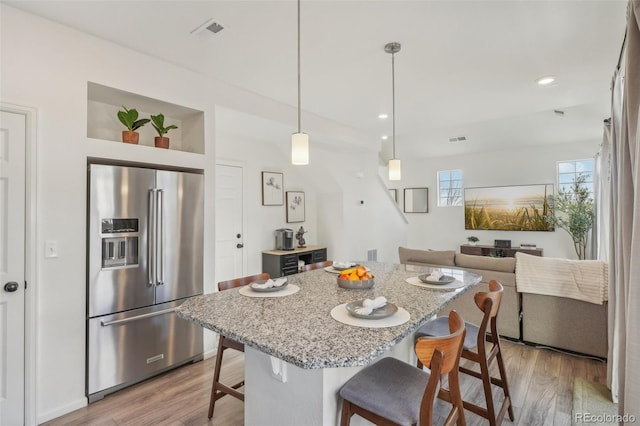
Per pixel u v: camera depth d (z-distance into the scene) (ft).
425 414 3.75
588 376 8.70
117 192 8.09
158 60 9.02
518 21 7.25
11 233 6.68
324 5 6.72
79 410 7.38
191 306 5.49
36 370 6.90
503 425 6.77
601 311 9.53
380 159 27.61
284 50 8.55
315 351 3.71
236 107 10.98
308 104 12.86
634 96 4.84
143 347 8.55
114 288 8.04
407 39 8.04
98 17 7.11
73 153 7.48
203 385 8.46
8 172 6.66
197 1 6.57
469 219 24.38
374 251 20.53
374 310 4.95
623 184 5.32
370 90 11.41
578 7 6.75
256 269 16.25
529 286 10.53
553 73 10.04
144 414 7.25
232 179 15.16
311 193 19.47
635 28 4.79
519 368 9.20
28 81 6.89
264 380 5.52
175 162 9.37
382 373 4.94
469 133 21.94
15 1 6.55
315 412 4.73
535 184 21.97
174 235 9.15
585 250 19.86
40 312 6.98
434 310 5.25
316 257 17.99
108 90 8.34
